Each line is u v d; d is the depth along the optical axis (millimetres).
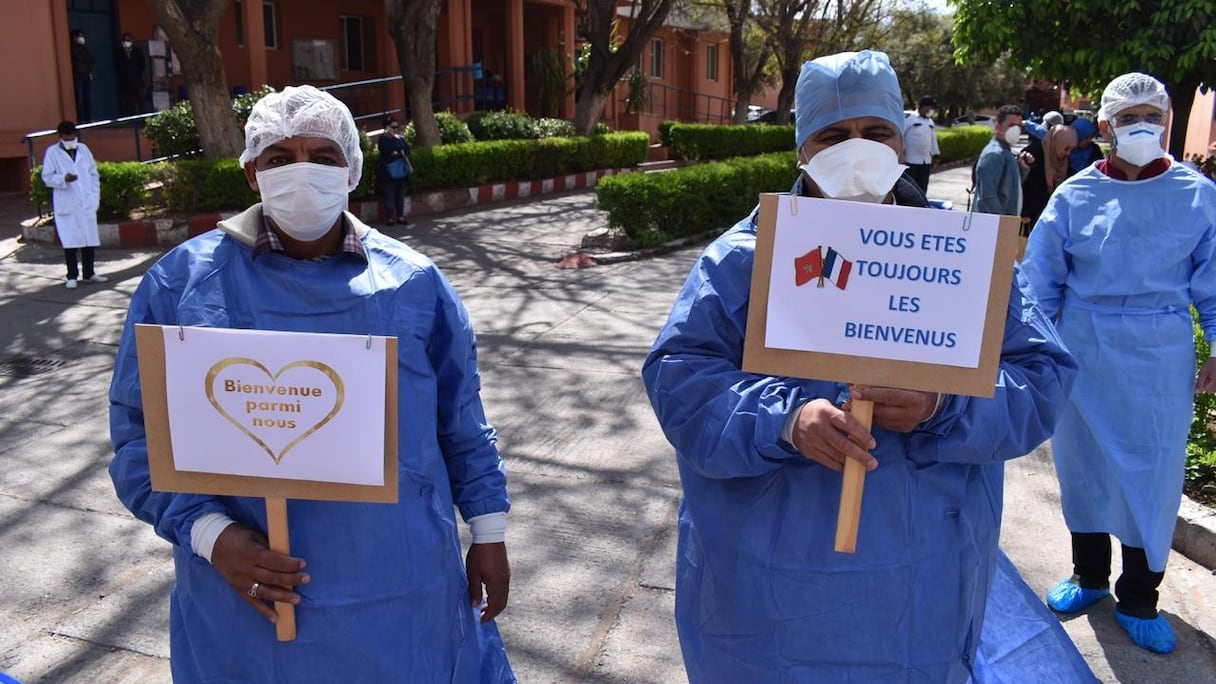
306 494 1892
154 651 3584
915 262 1845
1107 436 3531
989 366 1844
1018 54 8312
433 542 2031
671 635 3662
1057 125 10102
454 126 17688
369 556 1960
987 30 8188
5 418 6129
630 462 5270
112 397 2029
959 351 1849
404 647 2000
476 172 16594
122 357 2006
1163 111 3422
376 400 1855
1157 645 3490
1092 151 10273
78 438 5766
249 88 20828
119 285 9938
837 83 2041
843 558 1993
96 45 18672
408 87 16484
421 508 2016
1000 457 1986
